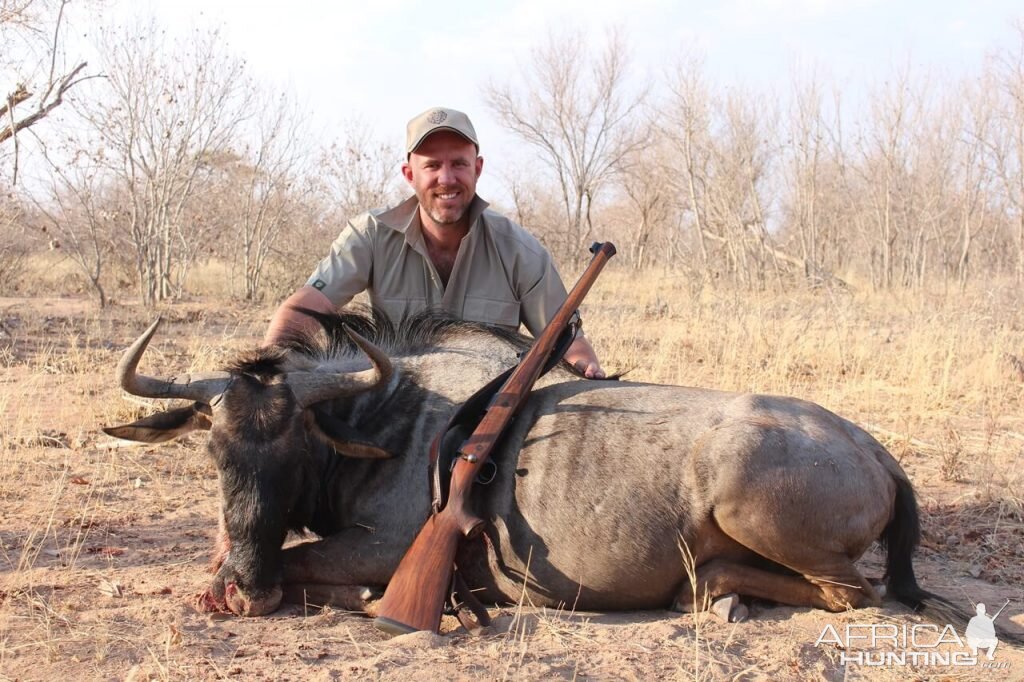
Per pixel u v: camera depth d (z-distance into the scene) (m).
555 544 4.39
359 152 22.44
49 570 4.80
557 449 4.47
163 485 6.51
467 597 4.15
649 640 4.06
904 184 28.25
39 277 21.53
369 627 4.21
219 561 4.66
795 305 17.31
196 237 22.86
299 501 4.45
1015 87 26.08
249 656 3.84
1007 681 3.79
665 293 21.67
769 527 4.24
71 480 6.49
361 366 4.86
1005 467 7.02
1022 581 5.00
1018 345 12.46
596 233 42.50
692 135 29.83
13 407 8.49
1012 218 28.98
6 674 3.66
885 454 4.67
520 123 38.19
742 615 4.29
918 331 12.27
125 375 4.21
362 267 5.52
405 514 4.52
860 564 5.28
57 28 14.70
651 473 4.37
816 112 27.95
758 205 25.97
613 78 38.19
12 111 14.42
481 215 5.58
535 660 3.82
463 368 4.83
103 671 3.69
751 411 4.48
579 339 5.42
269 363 4.43
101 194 22.25
